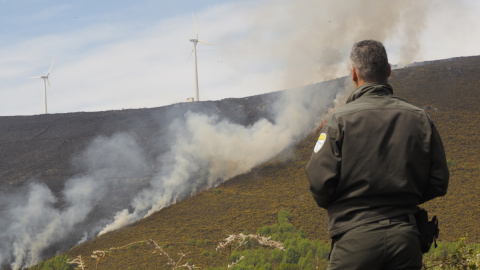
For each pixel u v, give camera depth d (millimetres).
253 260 25125
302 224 39375
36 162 67062
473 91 63719
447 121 56406
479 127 54062
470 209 38062
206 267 29781
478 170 45344
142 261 33344
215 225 41594
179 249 35750
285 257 25703
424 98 62938
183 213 45844
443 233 34000
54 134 76125
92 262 33812
